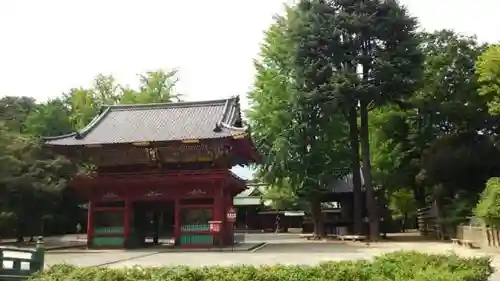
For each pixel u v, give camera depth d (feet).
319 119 155.12
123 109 142.82
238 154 132.77
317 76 151.12
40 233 171.01
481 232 111.45
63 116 224.33
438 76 163.73
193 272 33.91
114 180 119.65
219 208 116.78
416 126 172.65
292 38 157.99
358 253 99.76
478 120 162.71
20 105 238.48
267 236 192.13
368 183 154.61
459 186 158.40
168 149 121.70
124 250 112.47
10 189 125.39
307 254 97.71
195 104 139.54
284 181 170.40
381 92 150.51
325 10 158.20
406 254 39.75
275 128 161.17
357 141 164.35
